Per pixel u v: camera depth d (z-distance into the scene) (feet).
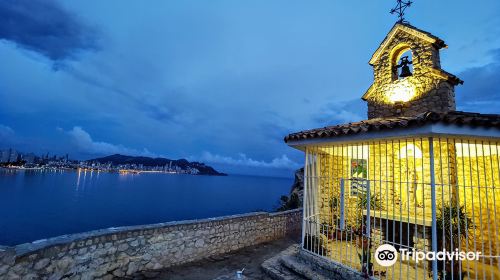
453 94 29.17
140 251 20.57
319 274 20.45
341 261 20.81
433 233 15.71
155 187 532.73
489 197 22.81
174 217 217.97
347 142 20.08
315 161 26.03
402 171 26.94
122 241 19.48
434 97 28.19
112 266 18.69
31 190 348.79
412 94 30.04
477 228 22.93
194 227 24.88
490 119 14.76
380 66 33.88
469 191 23.71
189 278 20.74
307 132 22.34
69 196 319.68
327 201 30.09
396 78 33.42
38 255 14.69
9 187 361.71
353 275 18.45
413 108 29.76
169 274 21.03
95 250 17.75
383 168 28.27
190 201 326.03
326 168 30.73
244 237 29.94
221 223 27.50
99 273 17.87
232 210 261.24
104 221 197.36
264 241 32.58
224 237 27.63
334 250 24.22
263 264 23.47
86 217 206.18
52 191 357.82
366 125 18.11
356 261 21.21
